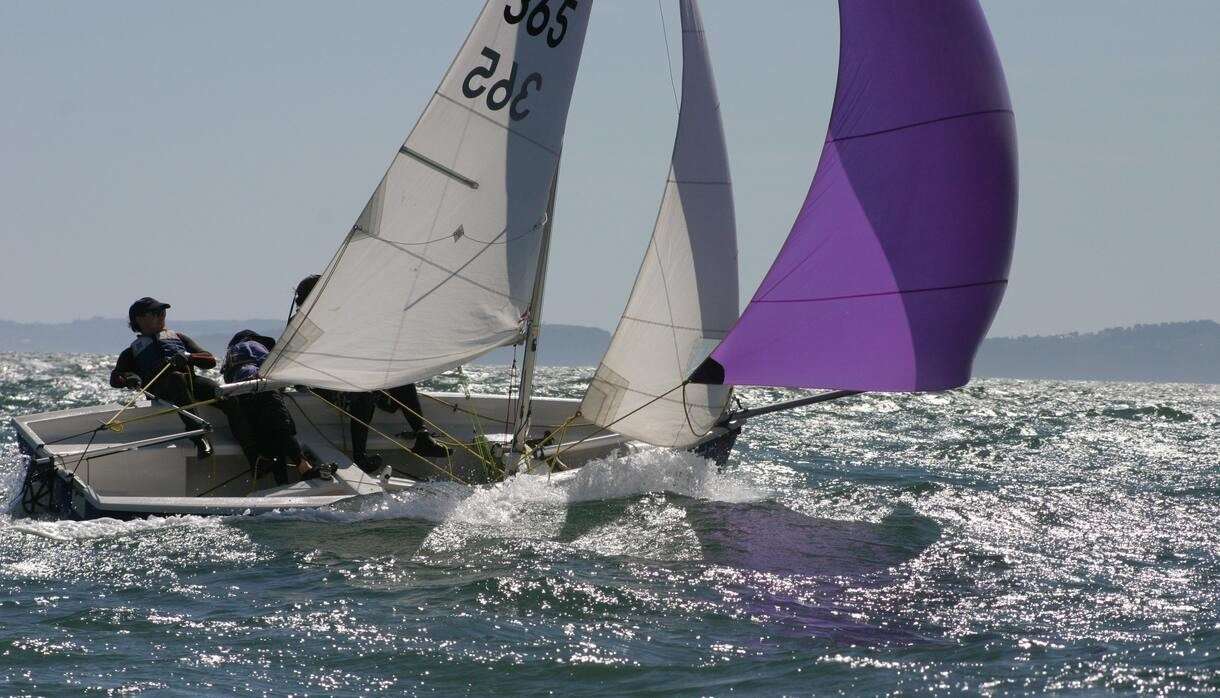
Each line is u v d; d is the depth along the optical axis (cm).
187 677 1989
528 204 3569
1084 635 2292
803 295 3444
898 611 2450
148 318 3650
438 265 3500
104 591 2470
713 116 3725
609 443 3872
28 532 2916
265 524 3028
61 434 3666
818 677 2036
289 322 3400
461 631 2244
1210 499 3828
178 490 3625
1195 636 2281
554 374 14838
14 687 1920
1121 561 2925
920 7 3319
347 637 2203
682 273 3700
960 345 3406
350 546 2855
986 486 4112
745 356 3503
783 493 3794
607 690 1970
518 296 3594
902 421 6838
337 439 3891
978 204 3338
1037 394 12712
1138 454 5169
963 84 3316
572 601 2453
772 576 2708
